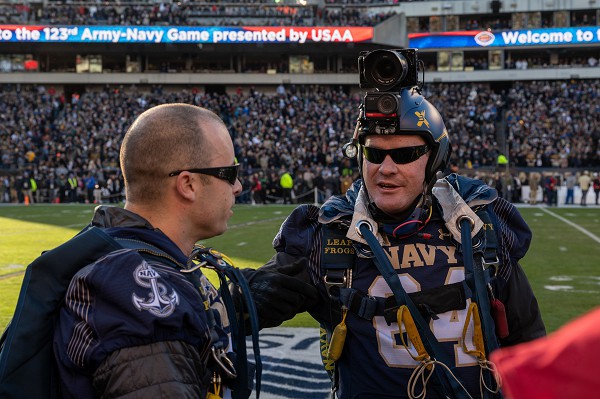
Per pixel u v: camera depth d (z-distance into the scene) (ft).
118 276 5.35
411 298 7.45
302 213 8.20
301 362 18.24
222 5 156.97
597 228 59.11
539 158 115.14
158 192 6.17
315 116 136.05
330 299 7.79
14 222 66.44
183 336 5.39
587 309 24.89
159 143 6.11
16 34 144.56
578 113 134.82
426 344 7.30
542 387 2.90
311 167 109.40
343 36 148.66
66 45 151.64
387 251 7.72
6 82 152.87
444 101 142.41
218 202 6.31
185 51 154.40
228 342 6.42
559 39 157.38
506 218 8.05
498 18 168.35
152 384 5.07
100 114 133.49
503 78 160.15
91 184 104.01
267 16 155.53
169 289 5.50
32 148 118.83
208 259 6.87
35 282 5.56
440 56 163.53
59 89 157.58
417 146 7.59
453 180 8.35
